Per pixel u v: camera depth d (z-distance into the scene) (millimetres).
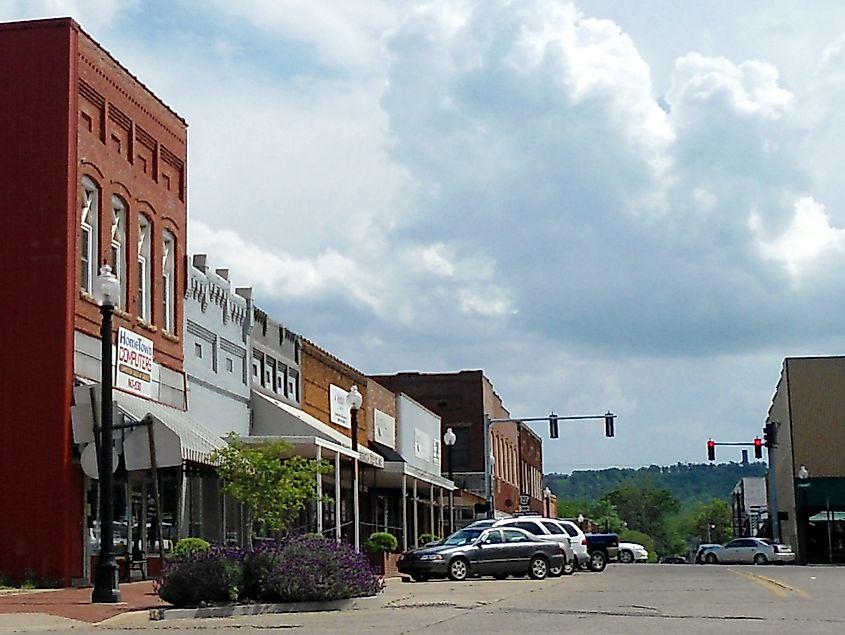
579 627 17422
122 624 18688
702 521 198375
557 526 41500
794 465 74500
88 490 28875
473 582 34781
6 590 25625
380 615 20594
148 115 33594
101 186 30203
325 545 23234
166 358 34000
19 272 28156
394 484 51844
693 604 23078
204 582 21234
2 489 27594
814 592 27797
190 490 35031
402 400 59812
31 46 28750
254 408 41125
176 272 35094
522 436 97062
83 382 28422
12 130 28547
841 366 75188
